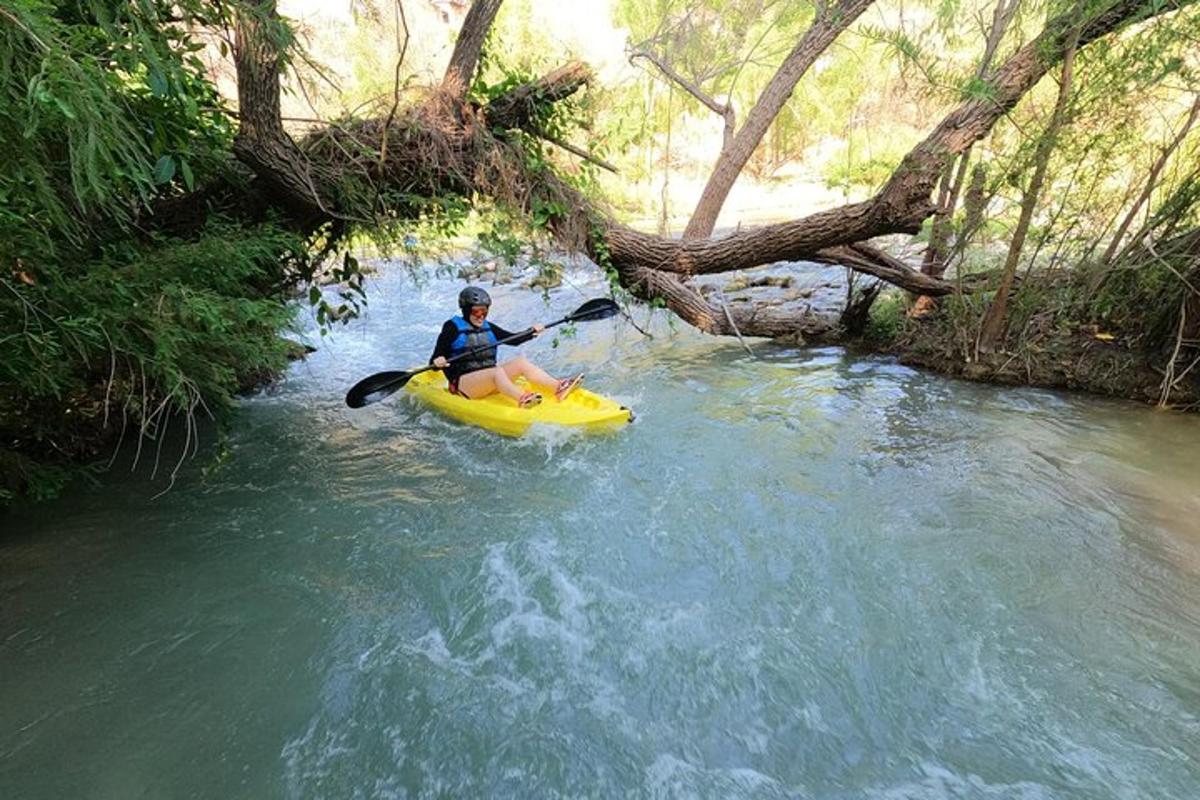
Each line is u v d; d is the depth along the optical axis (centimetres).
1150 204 517
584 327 804
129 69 233
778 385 585
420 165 441
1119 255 524
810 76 1377
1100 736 229
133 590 308
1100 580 308
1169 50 445
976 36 618
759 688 257
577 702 251
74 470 394
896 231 445
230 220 398
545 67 777
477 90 470
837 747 232
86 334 263
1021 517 363
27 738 230
